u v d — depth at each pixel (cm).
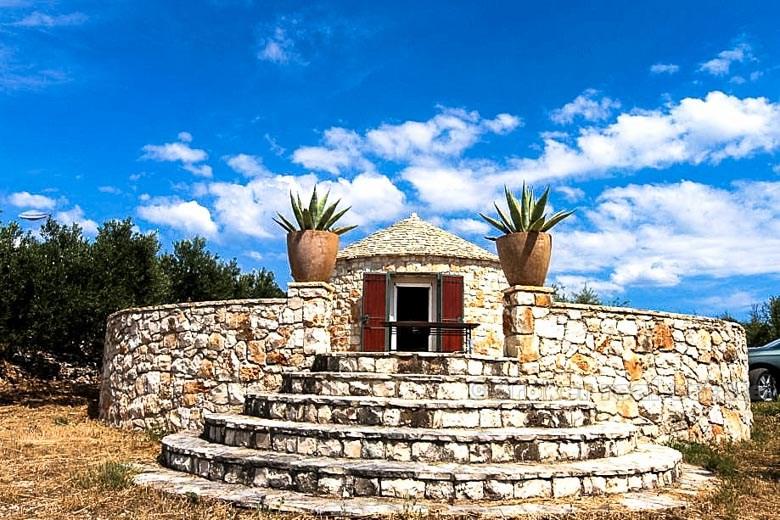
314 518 601
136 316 1236
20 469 807
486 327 1653
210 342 1127
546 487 668
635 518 613
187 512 614
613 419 1049
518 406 790
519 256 1050
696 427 1107
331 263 1103
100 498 659
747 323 2698
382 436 712
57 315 1548
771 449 1055
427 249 1661
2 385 1741
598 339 1065
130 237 1831
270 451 752
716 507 663
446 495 650
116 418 1240
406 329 1752
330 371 973
